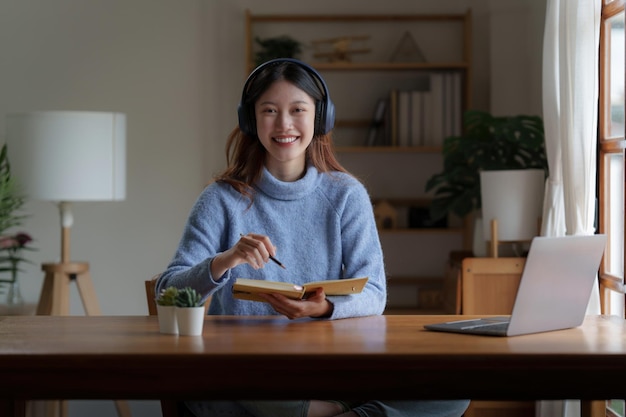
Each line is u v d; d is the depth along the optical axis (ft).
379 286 8.29
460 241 18.37
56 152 14.62
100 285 18.31
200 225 8.32
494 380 5.85
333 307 7.50
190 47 18.19
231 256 7.38
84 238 18.30
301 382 5.82
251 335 6.68
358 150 17.61
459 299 13.17
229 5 18.19
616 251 11.51
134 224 18.29
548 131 12.05
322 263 8.43
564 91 11.15
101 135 14.83
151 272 18.29
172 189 18.24
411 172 18.37
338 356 5.80
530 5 16.88
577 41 10.91
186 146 18.24
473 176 14.38
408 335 6.69
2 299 17.97
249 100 8.35
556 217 12.03
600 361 5.84
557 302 6.87
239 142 8.68
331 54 18.06
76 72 18.19
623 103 11.13
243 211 8.41
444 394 5.84
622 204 11.12
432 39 18.25
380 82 18.29
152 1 18.16
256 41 17.87
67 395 5.84
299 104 8.25
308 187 8.52
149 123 18.22
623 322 7.54
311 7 18.19
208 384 5.82
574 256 6.86
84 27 18.17
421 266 18.42
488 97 17.94
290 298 7.39
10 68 18.17
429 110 17.65
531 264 6.49
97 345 6.18
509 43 17.43
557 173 11.99
